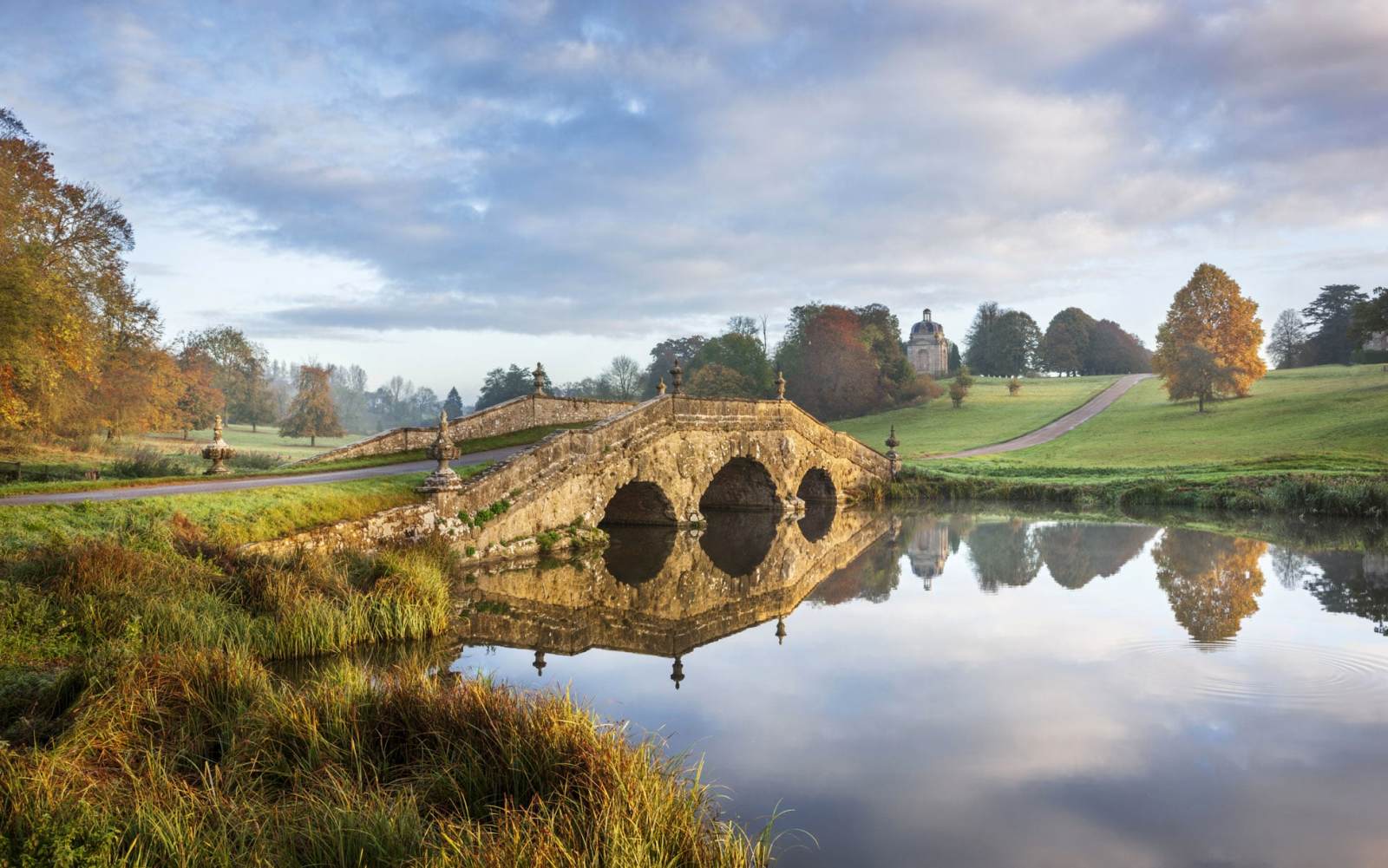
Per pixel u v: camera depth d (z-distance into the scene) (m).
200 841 6.59
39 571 13.27
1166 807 8.73
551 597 20.12
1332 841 8.01
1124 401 97.44
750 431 37.81
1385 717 11.38
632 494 34.50
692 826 7.27
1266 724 11.15
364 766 8.49
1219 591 20.77
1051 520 38.06
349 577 16.83
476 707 9.09
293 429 93.12
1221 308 84.75
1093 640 15.92
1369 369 98.62
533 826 6.80
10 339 31.06
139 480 22.44
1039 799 8.99
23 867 5.95
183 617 12.66
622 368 127.50
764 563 26.62
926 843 7.98
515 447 32.41
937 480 50.16
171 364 57.94
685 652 15.46
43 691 9.69
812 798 9.01
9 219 32.69
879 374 106.50
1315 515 38.09
